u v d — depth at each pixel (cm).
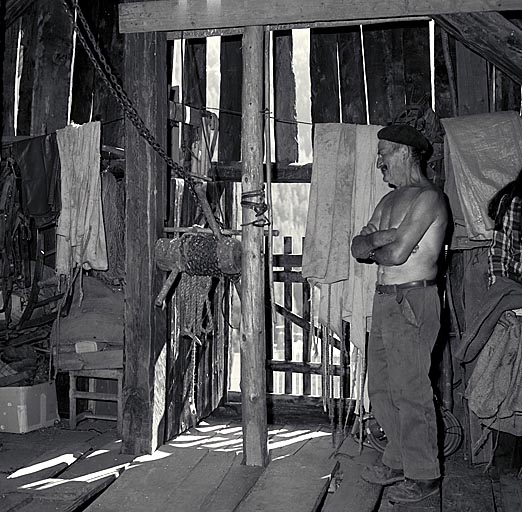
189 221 510
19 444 491
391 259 368
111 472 417
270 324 577
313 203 464
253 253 413
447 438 457
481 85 475
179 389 499
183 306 489
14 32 598
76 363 527
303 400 562
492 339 412
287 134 554
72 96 588
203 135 503
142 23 438
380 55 531
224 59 564
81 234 514
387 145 391
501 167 428
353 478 412
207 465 427
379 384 399
